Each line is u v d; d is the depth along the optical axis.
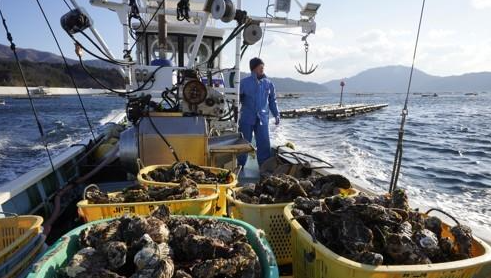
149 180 3.87
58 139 20.25
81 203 3.00
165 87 5.48
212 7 4.98
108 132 7.84
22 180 4.13
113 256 2.03
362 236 2.15
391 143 19.06
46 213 4.46
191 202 3.04
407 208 2.61
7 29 3.54
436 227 2.40
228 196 3.28
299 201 2.78
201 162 4.84
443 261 2.12
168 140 4.71
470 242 2.18
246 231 2.42
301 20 6.43
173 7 7.29
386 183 10.34
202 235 2.30
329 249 2.10
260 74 6.33
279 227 2.97
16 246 2.35
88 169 5.95
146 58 7.18
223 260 1.98
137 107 4.82
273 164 5.51
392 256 2.09
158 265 1.87
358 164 12.95
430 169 12.82
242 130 6.30
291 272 2.99
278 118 6.98
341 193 3.33
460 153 16.36
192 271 1.96
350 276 1.94
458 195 9.51
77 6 4.78
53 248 2.10
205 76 7.01
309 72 6.54
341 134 22.25
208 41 7.48
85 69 4.91
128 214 2.61
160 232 2.23
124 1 5.65
